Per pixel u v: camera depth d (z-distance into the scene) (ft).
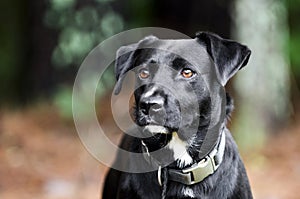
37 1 55.62
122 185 24.93
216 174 24.03
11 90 66.39
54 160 44.93
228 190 24.08
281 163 44.83
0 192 39.47
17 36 68.69
